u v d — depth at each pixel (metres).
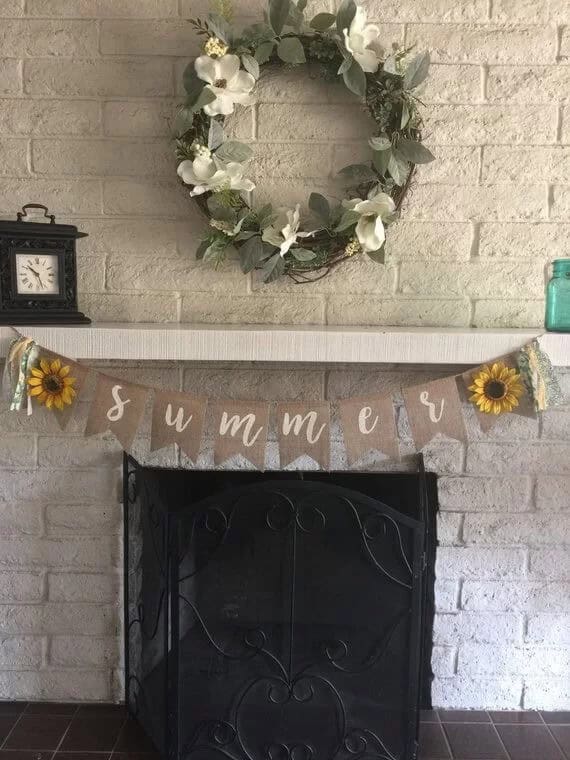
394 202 1.68
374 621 1.61
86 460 1.81
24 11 1.68
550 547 1.83
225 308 1.78
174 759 1.64
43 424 1.79
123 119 1.72
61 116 1.71
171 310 1.78
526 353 1.54
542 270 1.75
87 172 1.74
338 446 1.79
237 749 1.67
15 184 1.74
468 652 1.87
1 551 1.84
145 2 1.68
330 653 1.64
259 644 1.64
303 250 1.63
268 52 1.60
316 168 1.73
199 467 1.81
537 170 1.72
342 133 1.72
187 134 1.66
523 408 1.59
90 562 1.84
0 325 1.58
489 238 1.75
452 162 1.72
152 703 1.72
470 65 1.69
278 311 1.78
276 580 1.62
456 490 1.81
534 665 1.87
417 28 1.68
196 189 1.60
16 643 1.87
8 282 1.58
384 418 1.53
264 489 1.58
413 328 1.71
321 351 1.56
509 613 1.85
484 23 1.68
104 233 1.75
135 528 1.80
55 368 1.56
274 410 1.78
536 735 1.79
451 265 1.76
